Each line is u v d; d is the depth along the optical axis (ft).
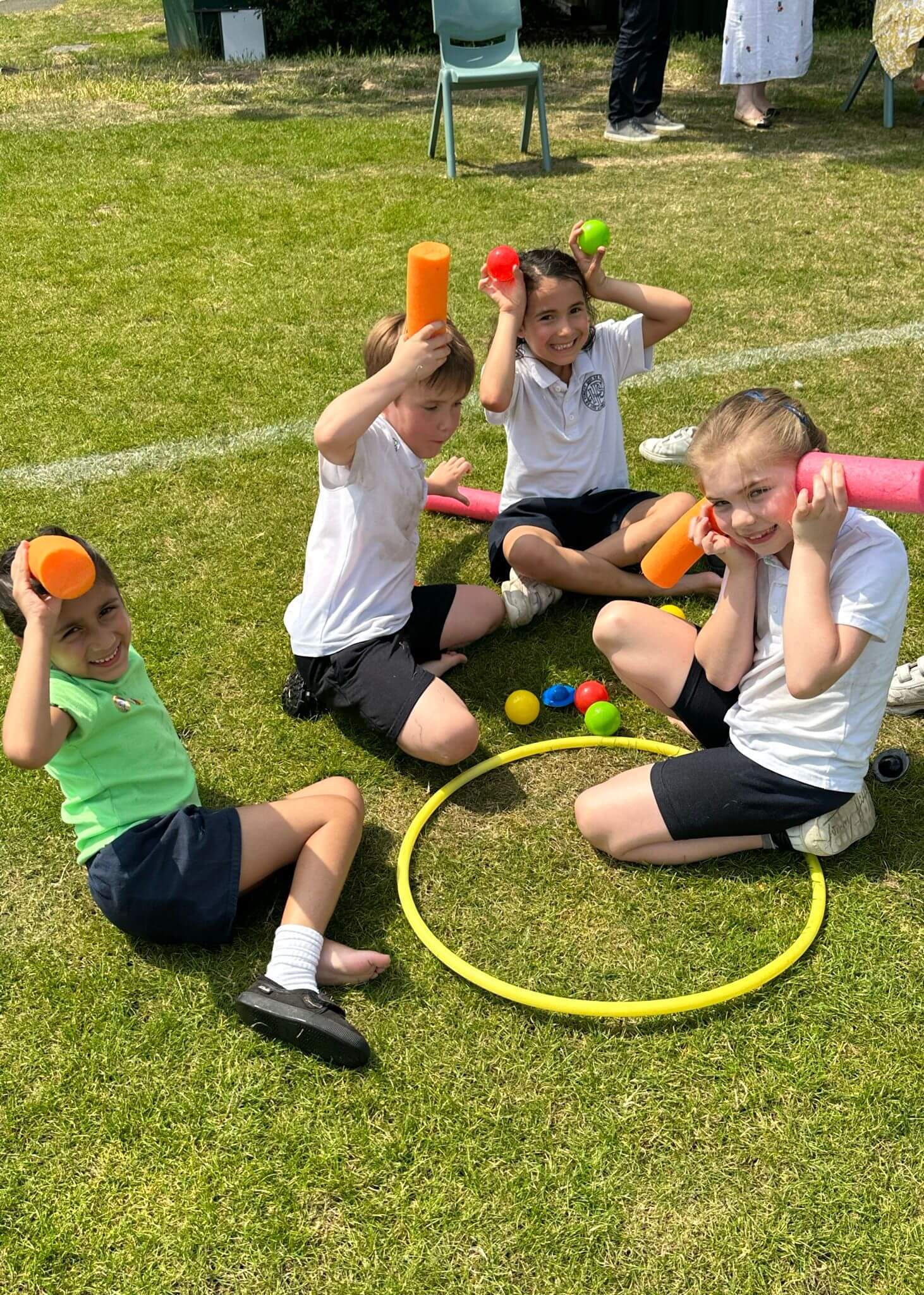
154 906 7.53
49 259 20.39
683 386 15.56
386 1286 5.96
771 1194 6.34
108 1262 6.13
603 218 21.77
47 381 16.02
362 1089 6.92
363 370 16.17
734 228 21.17
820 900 7.98
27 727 7.00
